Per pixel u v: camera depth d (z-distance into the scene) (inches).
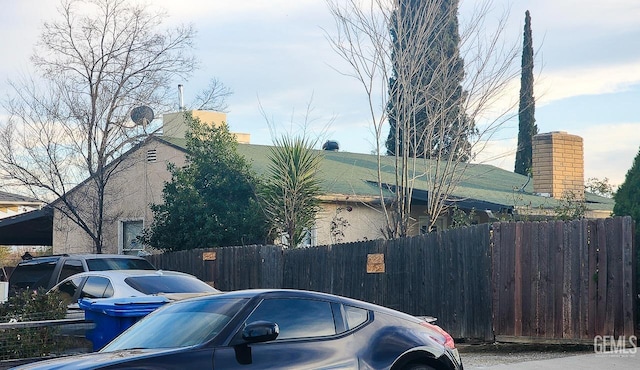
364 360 308.3
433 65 781.3
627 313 502.9
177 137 1013.2
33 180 948.6
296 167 820.0
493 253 562.6
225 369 281.9
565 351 530.3
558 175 1058.7
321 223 894.4
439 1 777.6
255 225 846.5
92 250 1056.2
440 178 829.2
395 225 749.9
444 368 327.6
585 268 519.8
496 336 556.1
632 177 539.5
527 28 1221.7
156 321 318.3
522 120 1440.7
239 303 303.9
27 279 704.4
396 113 767.1
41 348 426.3
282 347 295.7
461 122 776.9
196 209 858.8
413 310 621.6
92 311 413.1
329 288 697.6
